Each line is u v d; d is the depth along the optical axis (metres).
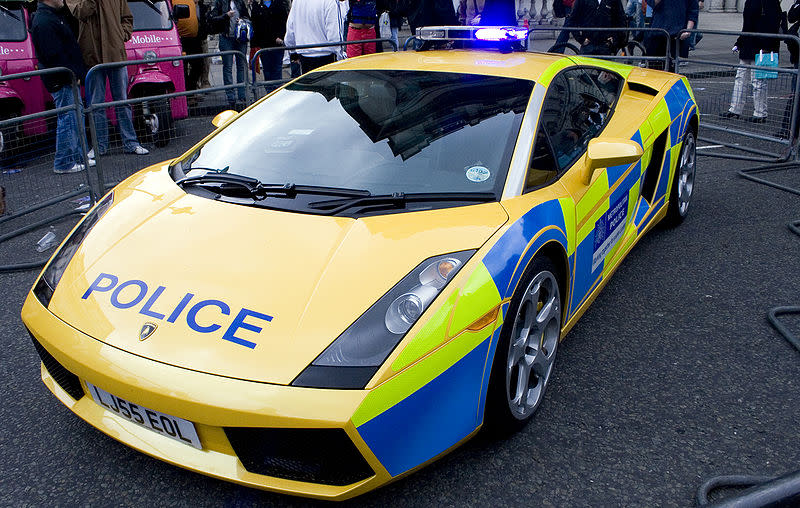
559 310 2.81
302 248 2.34
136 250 2.47
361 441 1.94
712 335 3.44
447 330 2.11
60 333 2.24
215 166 3.01
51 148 5.60
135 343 2.10
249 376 1.96
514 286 2.34
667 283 4.05
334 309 2.09
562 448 2.58
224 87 6.44
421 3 8.24
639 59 7.84
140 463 2.51
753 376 3.07
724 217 5.14
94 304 2.28
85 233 2.71
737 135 7.57
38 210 5.36
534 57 3.60
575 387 2.98
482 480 2.40
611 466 2.48
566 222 2.76
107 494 2.36
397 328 2.06
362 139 2.97
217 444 2.07
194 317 2.12
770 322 3.54
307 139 3.03
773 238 4.71
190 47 9.78
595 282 3.33
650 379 3.05
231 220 2.55
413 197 2.60
